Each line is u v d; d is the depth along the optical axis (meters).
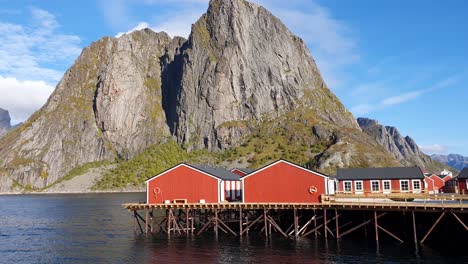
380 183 68.25
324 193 58.09
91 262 46.41
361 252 46.03
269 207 56.56
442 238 51.81
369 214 57.78
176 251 49.25
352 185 69.31
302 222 61.50
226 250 48.91
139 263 44.59
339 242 51.53
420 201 59.22
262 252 47.38
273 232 60.09
